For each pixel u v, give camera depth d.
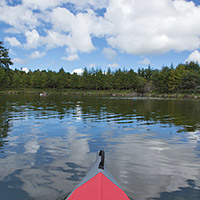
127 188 3.43
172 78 72.62
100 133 7.70
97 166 3.34
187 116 13.12
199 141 6.65
